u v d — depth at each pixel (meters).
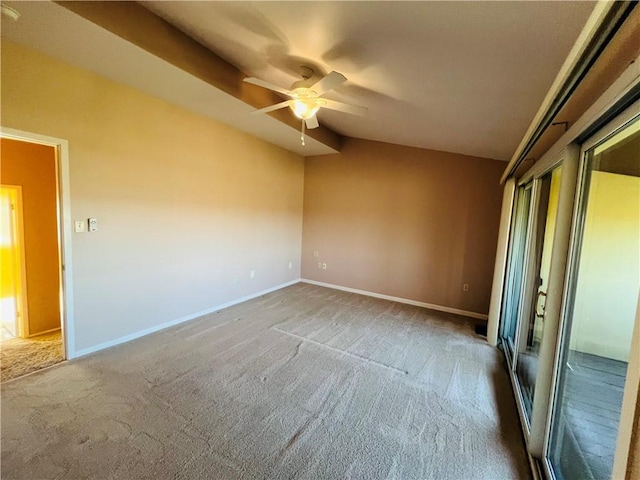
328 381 2.62
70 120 2.60
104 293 2.98
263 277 5.20
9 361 2.79
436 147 4.55
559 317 1.72
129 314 3.22
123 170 3.04
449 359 3.13
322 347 3.27
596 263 1.62
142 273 3.31
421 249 4.96
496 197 4.40
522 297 2.74
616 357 1.49
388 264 5.25
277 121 3.80
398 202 5.11
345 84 2.70
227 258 4.43
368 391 2.50
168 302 3.63
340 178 5.60
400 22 1.60
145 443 1.84
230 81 2.95
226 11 1.93
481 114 2.65
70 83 2.57
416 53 1.88
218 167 4.12
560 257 1.71
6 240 3.70
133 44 2.12
